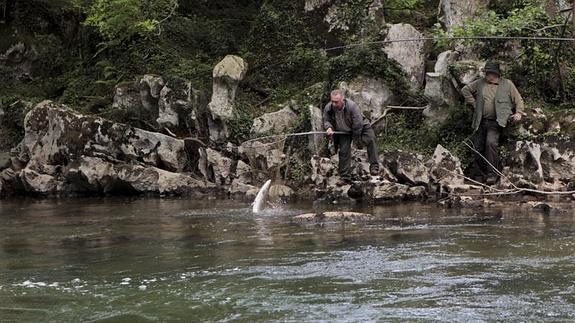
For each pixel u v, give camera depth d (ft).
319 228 26.18
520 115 35.83
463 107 38.86
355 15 46.93
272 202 35.45
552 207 30.19
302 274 18.17
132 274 18.69
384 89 41.63
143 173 41.14
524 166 35.50
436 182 35.68
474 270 18.21
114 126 42.60
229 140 41.88
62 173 43.55
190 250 22.15
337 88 41.39
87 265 20.07
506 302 15.20
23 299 16.20
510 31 39.45
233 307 15.20
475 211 30.07
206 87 44.11
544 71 39.81
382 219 28.22
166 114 42.78
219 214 31.19
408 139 39.50
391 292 16.19
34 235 26.13
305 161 40.01
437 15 49.08
